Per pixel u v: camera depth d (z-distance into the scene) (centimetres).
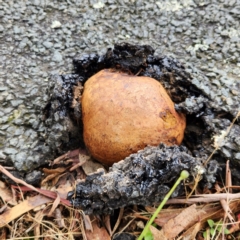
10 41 56
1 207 40
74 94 41
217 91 46
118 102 37
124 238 38
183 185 37
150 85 38
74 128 41
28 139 44
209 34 57
